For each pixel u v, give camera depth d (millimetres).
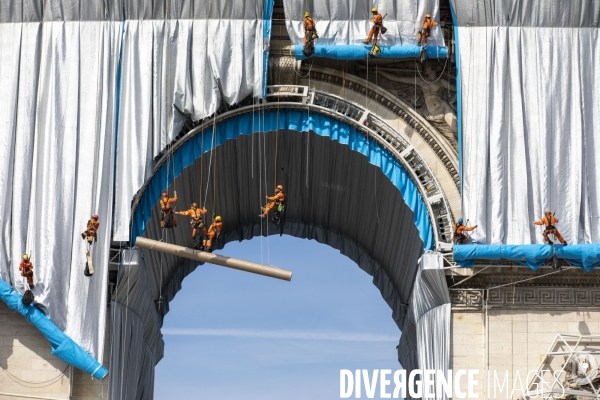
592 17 58281
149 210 57719
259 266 54500
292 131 59188
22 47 58125
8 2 58406
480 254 55812
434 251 56656
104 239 56312
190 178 60938
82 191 56688
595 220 56750
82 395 55812
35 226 56469
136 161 56844
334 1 58156
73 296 55750
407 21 58188
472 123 57375
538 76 57781
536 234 56531
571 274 57062
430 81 58844
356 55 57562
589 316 56844
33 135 57406
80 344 55375
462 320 56938
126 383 57812
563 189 56875
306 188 65750
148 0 58312
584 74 57906
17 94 57719
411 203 57531
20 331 56188
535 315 56938
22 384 55688
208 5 58125
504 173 57031
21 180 56875
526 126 57500
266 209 56219
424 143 58312
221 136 58125
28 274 55344
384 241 66000
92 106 57594
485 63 57812
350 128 58312
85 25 58344
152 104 57500
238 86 57281
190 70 57719
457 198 57844
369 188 62000
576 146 57156
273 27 59062
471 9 58219
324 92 58281
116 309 56312
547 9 58219
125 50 58125
